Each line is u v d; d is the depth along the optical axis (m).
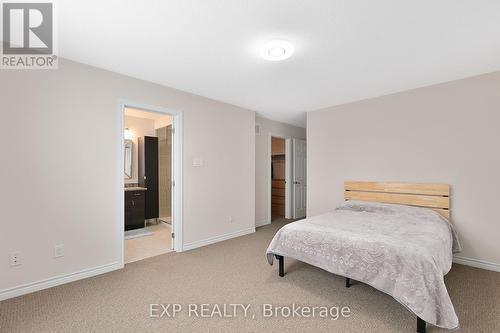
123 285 2.44
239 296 2.25
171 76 3.00
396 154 3.56
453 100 3.11
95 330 1.76
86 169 2.63
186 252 3.45
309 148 4.59
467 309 2.01
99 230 2.72
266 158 5.34
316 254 2.33
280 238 2.62
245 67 2.73
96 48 2.31
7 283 2.16
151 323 1.84
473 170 2.96
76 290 2.33
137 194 4.84
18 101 2.24
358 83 3.22
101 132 2.75
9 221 2.18
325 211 4.33
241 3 1.68
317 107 4.38
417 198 3.31
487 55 2.43
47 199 2.38
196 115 3.70
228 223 4.17
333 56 2.46
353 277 2.08
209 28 1.98
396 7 1.72
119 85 2.89
